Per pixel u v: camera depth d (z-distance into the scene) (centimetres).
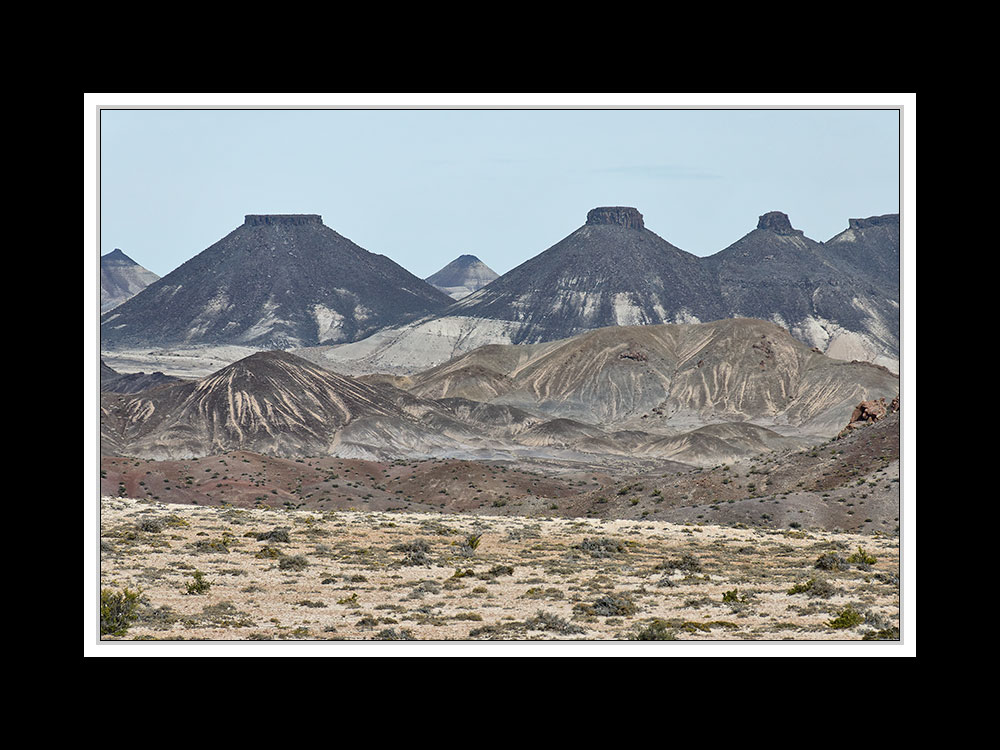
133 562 9412
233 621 7019
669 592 8450
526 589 8538
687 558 9850
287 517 13875
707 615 7500
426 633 6706
